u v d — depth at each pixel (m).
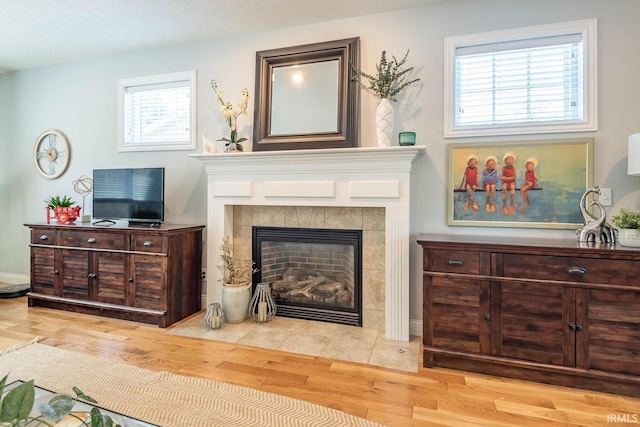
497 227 2.65
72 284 3.28
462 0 2.72
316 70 3.06
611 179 2.42
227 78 3.39
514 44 2.65
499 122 2.70
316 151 2.75
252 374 2.15
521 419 1.73
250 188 3.07
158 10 2.88
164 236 2.95
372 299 2.96
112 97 3.82
